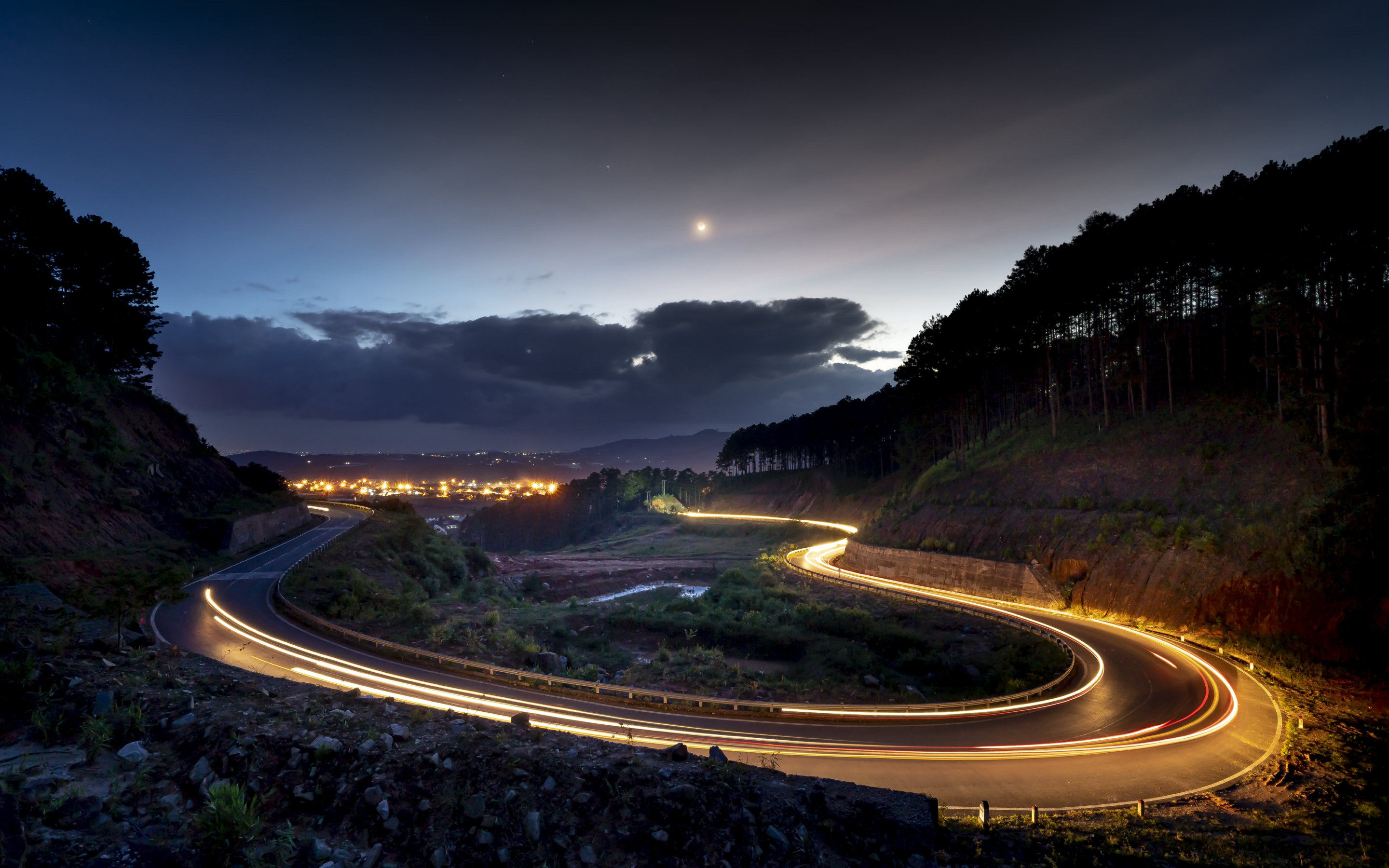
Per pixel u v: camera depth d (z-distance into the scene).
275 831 8.49
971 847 11.13
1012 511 60.00
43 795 8.04
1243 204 52.03
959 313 75.19
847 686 32.91
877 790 11.65
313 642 29.81
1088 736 24.33
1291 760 21.75
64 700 11.48
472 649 30.38
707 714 24.16
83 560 35.41
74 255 56.50
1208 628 38.94
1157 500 48.97
